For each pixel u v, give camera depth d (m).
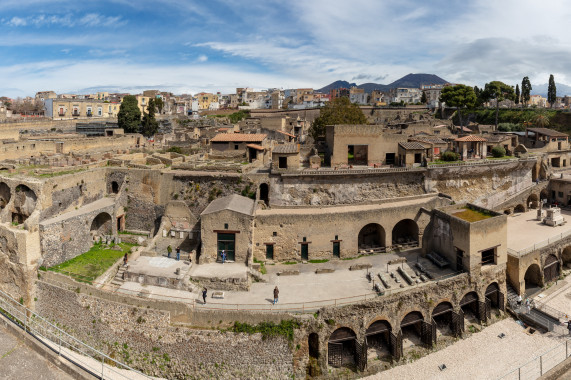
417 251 55.91
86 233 53.16
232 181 57.94
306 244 52.41
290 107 179.75
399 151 68.06
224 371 38.91
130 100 111.56
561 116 124.75
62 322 43.97
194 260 49.19
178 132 108.44
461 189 69.19
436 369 41.56
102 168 60.38
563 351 43.03
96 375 28.84
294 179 58.84
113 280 45.69
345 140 67.44
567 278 59.44
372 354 43.22
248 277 46.00
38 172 55.56
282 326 39.12
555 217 66.69
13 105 161.62
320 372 39.97
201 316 39.50
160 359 39.72
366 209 54.31
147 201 59.50
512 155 80.81
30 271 45.50
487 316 49.34
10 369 24.83
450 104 126.38
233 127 110.31
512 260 53.03
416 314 44.78
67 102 123.94
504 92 138.12
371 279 47.19
